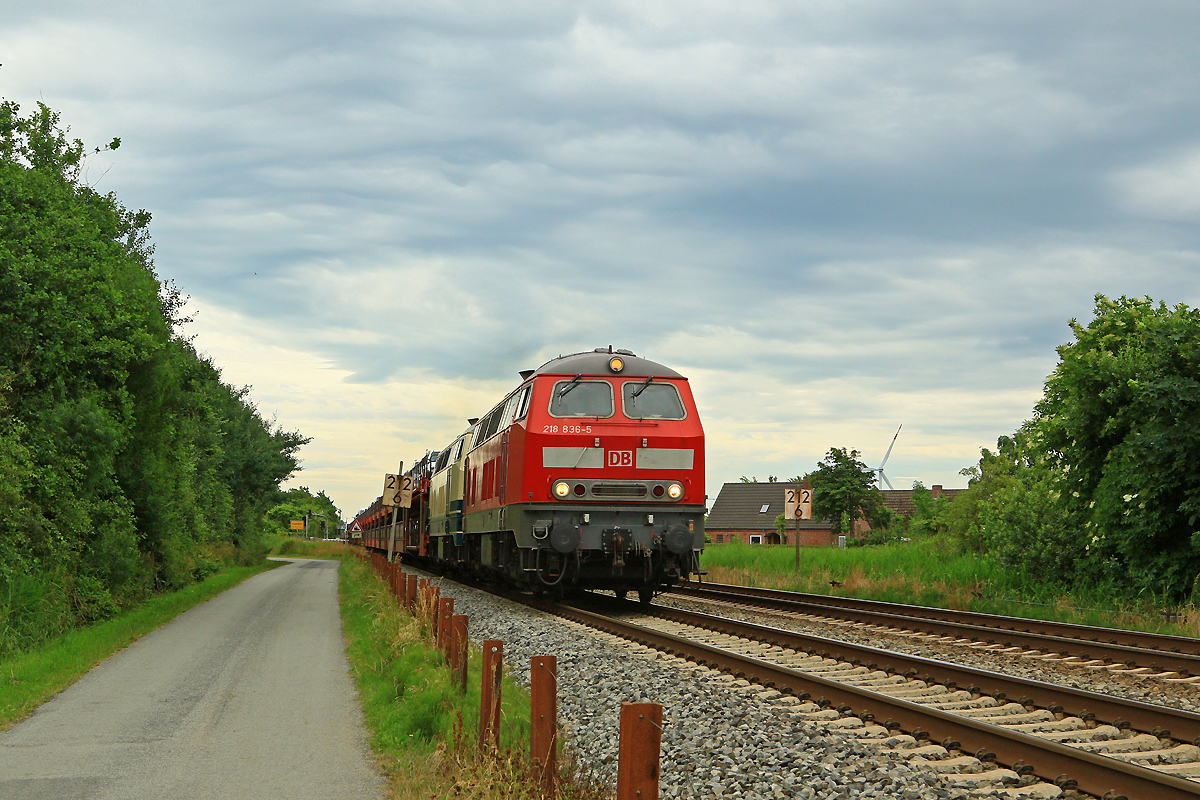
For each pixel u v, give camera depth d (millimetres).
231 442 47094
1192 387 17234
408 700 9102
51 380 17891
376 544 58156
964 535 33688
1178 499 17812
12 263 16812
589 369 16922
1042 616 17391
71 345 18141
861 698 8430
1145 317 19922
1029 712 8648
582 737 8133
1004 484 32281
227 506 42688
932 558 27266
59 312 17656
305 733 8617
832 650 11867
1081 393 19734
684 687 9578
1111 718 7996
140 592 20812
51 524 16141
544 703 5770
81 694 10477
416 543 37125
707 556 35656
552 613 17609
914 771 6574
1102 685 10578
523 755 6141
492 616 17328
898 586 22516
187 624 17328
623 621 14711
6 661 12297
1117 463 19000
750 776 6633
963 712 8617
